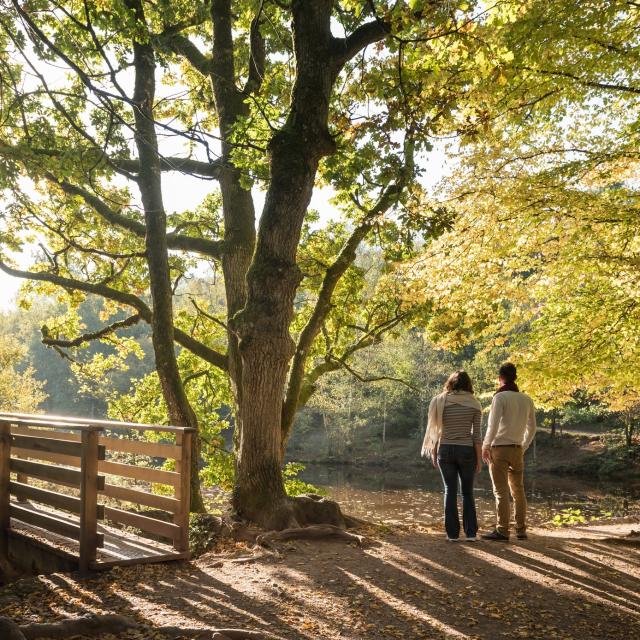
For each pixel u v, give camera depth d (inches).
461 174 300.8
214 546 289.7
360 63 306.5
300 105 323.3
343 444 2031.3
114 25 342.0
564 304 391.9
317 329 453.1
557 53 277.0
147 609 192.2
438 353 1975.9
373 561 245.8
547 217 297.9
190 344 496.7
